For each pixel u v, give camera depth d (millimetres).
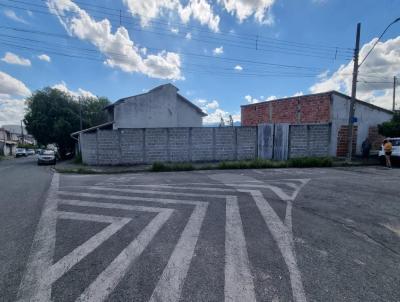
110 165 14578
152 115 21047
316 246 3385
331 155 15672
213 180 8789
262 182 8227
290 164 13117
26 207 5469
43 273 2740
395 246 3398
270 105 19875
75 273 2736
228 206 5324
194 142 14930
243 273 2693
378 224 4230
